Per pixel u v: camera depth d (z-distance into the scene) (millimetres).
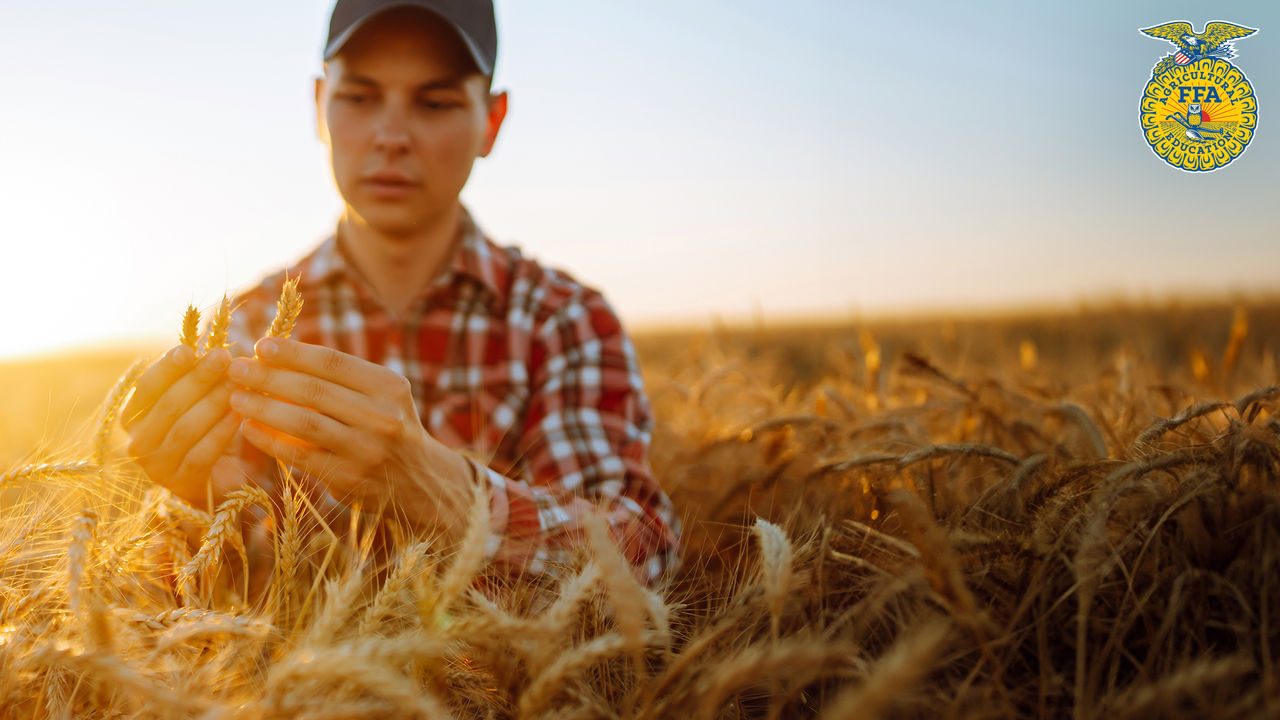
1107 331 5457
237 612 1086
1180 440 1443
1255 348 3785
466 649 1078
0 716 889
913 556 1099
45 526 1194
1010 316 8844
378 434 1235
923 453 1333
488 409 2000
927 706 934
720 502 1849
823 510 1533
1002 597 1075
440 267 2020
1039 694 959
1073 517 1111
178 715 812
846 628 1043
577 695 916
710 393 3498
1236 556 1036
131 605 1143
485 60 1810
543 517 1458
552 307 2076
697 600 1354
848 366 3697
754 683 1028
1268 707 770
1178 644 1023
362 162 1729
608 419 1946
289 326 1242
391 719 802
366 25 1629
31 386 3434
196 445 1272
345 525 1486
